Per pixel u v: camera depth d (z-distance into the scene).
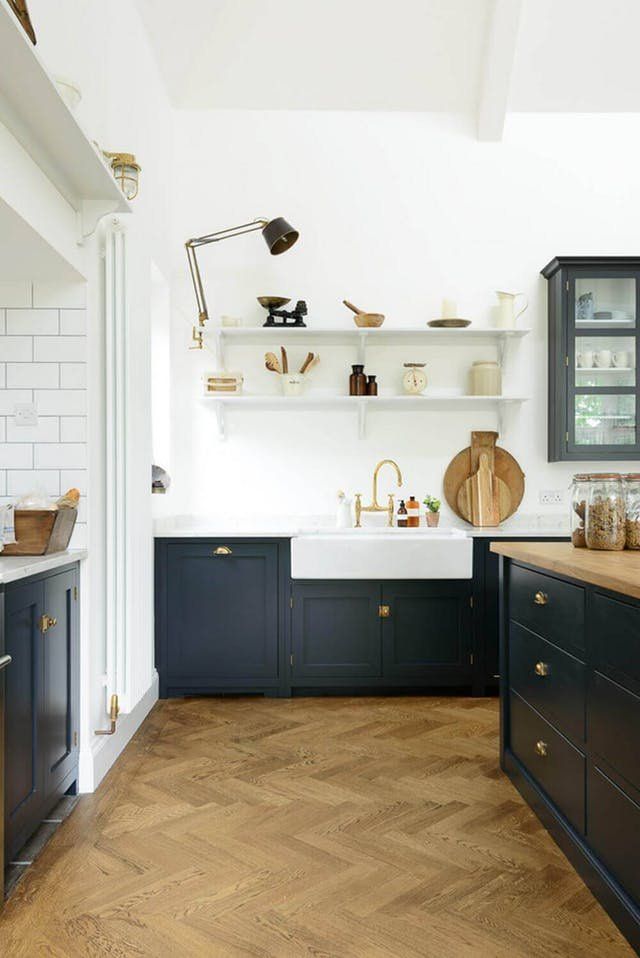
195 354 4.77
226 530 4.62
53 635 2.58
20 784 2.26
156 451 4.64
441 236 4.81
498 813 2.68
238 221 4.78
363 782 2.98
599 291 4.53
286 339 4.77
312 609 4.23
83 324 2.96
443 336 4.73
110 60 3.39
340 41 4.48
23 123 2.23
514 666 2.97
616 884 1.99
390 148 4.82
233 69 4.58
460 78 4.67
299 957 1.85
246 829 2.56
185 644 4.22
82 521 2.95
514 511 4.78
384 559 4.20
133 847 2.43
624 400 4.52
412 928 1.98
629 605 1.92
